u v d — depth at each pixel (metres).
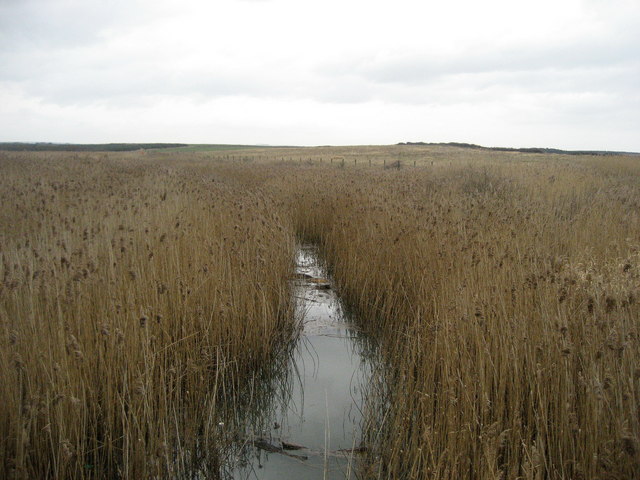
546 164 20.61
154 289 4.39
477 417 3.19
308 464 3.41
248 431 3.85
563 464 2.72
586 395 2.90
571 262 4.94
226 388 4.45
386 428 3.64
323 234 9.88
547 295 3.79
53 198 8.61
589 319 3.40
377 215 8.00
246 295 5.30
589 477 2.52
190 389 3.95
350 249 7.19
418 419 3.51
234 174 19.33
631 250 5.60
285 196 12.20
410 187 11.30
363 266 6.66
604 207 8.71
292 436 3.77
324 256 8.80
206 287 5.03
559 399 3.08
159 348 3.99
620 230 6.61
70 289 3.70
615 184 13.14
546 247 5.75
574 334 3.47
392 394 4.07
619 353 2.88
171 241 5.54
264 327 5.04
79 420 3.10
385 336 5.50
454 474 2.74
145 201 8.34
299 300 6.89
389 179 13.91
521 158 30.52
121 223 6.11
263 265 6.04
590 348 3.12
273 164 25.97
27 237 5.95
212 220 7.29
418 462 3.03
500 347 3.49
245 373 4.75
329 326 6.10
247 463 3.45
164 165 23.28
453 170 16.69
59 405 2.88
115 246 5.07
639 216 7.46
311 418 4.02
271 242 6.82
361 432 3.79
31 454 2.94
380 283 6.23
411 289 5.80
